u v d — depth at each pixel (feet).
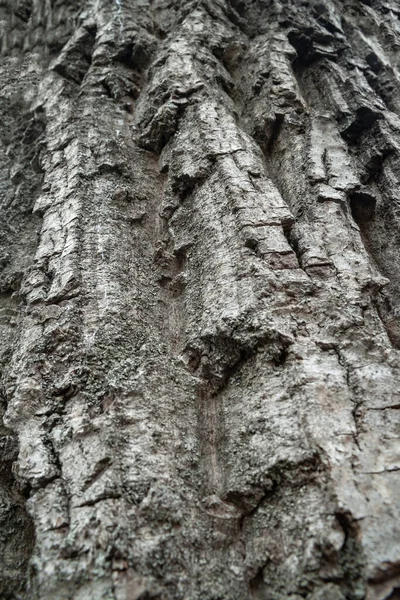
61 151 10.39
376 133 10.39
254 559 5.12
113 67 11.94
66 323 7.03
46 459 5.90
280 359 6.14
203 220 8.09
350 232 8.05
